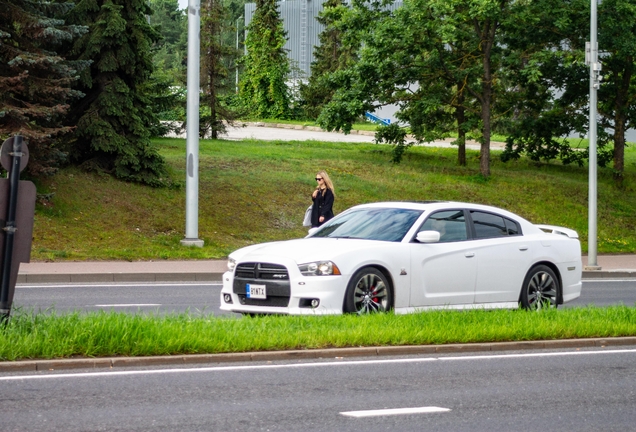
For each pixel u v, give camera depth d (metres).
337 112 54.16
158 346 14.01
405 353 15.19
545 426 10.52
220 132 68.12
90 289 26.78
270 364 13.99
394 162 56.31
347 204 46.03
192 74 36.09
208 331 14.83
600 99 59.38
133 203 39.75
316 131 90.94
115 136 41.16
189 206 36.22
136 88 43.69
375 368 13.92
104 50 41.50
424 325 16.28
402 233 19.03
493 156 65.56
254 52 104.94
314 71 114.81
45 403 11.18
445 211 19.88
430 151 66.94
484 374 13.67
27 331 14.23
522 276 20.41
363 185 49.28
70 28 36.62
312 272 17.53
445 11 49.41
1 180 15.15
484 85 53.81
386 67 52.56
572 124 58.69
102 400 11.39
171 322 15.48
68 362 13.29
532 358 15.12
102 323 14.38
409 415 10.92
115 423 10.25
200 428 10.09
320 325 15.88
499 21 50.91
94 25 41.38
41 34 34.97
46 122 36.78
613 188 57.75
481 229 20.16
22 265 30.89
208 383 12.53
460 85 55.28
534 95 59.44
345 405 11.39
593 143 36.88
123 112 41.91
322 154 57.78
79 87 41.84
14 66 34.50
